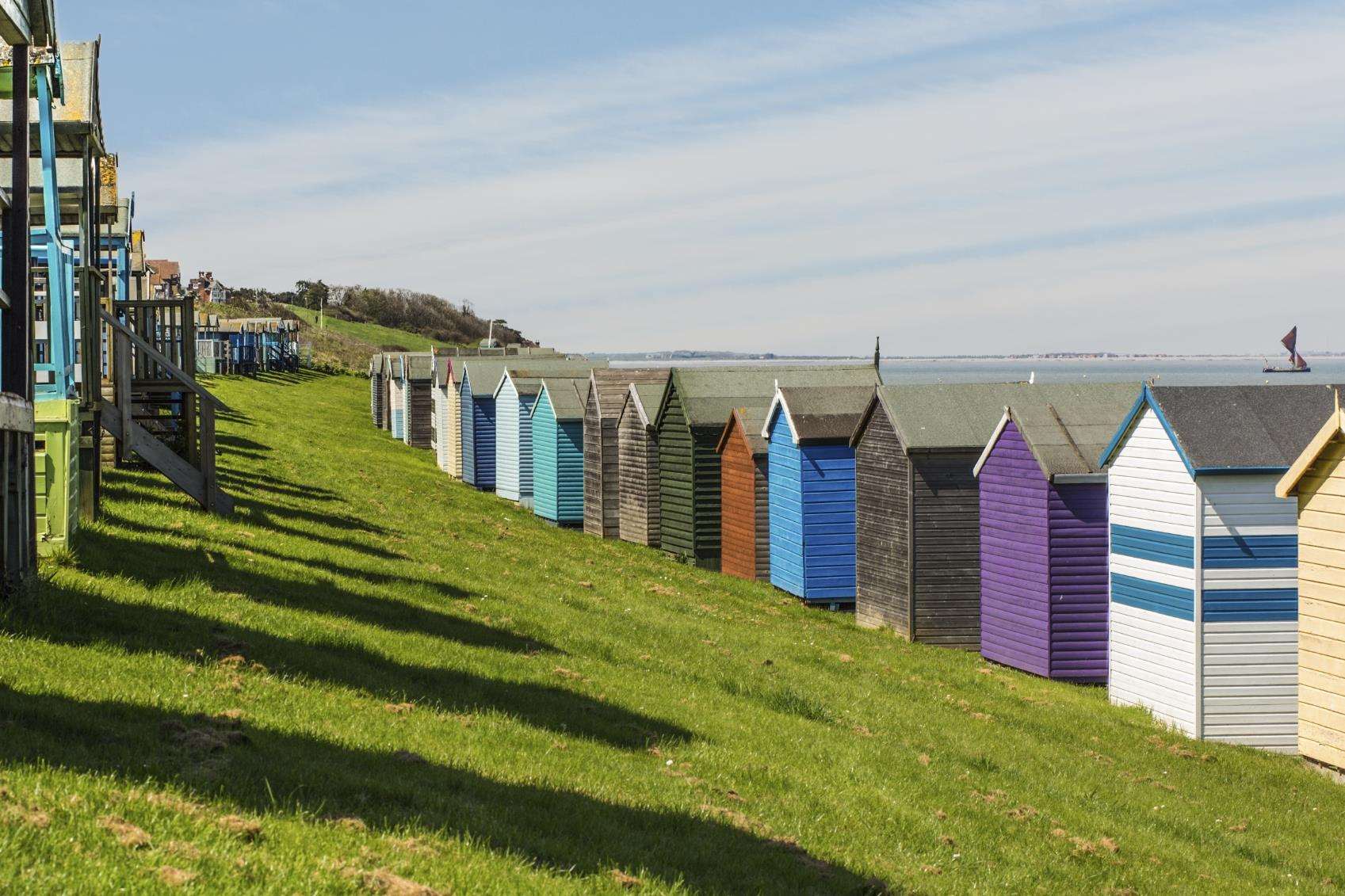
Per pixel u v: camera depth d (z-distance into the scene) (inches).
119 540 693.9
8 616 470.0
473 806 377.4
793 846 420.8
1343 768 722.2
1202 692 791.1
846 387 1211.2
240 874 277.4
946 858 459.8
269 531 877.2
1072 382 1006.4
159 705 409.7
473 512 1598.2
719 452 1365.7
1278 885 530.0
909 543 1031.6
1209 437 793.6
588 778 448.5
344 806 351.9
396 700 508.1
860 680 824.3
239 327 3462.1
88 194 788.6
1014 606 959.6
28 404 522.0
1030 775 629.9
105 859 267.6
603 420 1573.6
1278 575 789.9
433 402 2564.0
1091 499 923.4
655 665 740.7
